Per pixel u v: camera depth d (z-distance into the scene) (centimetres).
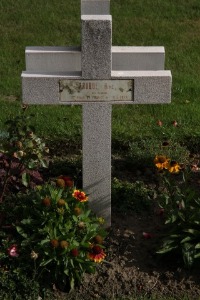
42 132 358
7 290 254
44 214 263
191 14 516
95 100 264
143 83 261
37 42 474
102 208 282
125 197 304
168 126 366
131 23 500
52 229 260
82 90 262
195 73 437
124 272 266
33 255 247
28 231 265
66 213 266
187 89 411
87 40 255
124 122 371
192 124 369
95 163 275
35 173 300
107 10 295
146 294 257
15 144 275
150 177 325
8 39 475
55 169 324
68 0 528
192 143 351
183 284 261
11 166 293
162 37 485
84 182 278
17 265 259
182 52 464
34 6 519
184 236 267
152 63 271
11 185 293
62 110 383
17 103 391
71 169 325
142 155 328
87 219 266
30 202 274
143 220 294
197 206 277
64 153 344
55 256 254
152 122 371
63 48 272
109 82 262
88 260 258
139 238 283
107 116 267
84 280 262
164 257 271
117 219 293
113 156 343
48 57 270
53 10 515
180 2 527
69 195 272
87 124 269
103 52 257
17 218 276
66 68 271
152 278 264
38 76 260
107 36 254
